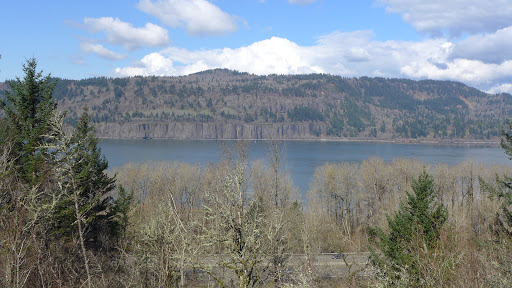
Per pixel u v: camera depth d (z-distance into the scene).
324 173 66.44
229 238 10.48
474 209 50.91
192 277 17.41
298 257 20.02
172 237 11.84
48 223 14.74
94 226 24.08
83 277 17.08
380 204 59.16
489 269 10.86
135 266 15.07
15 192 14.12
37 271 14.27
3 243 12.73
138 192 57.75
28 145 20.67
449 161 130.62
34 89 23.22
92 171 21.91
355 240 46.50
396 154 168.75
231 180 10.95
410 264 13.81
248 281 10.32
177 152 160.38
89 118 24.09
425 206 17.05
